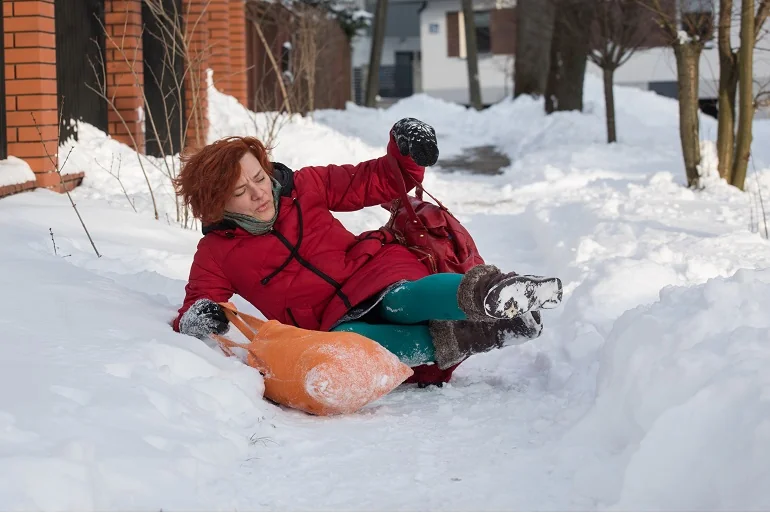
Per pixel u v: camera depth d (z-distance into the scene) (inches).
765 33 478.3
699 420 110.2
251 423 140.8
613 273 222.8
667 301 141.3
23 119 331.6
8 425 113.1
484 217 455.2
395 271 164.9
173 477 112.8
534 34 1095.0
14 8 328.8
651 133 816.9
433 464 126.8
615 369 130.3
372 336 163.0
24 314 163.6
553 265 310.5
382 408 156.8
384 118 1121.4
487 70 1804.9
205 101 543.5
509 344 165.8
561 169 630.5
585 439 126.9
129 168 401.7
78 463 106.0
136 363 142.9
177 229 304.8
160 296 199.5
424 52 1850.4
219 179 161.5
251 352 160.4
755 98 478.0
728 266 255.9
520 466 124.2
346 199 172.7
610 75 749.9
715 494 105.9
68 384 130.0
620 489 111.0
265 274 167.9
